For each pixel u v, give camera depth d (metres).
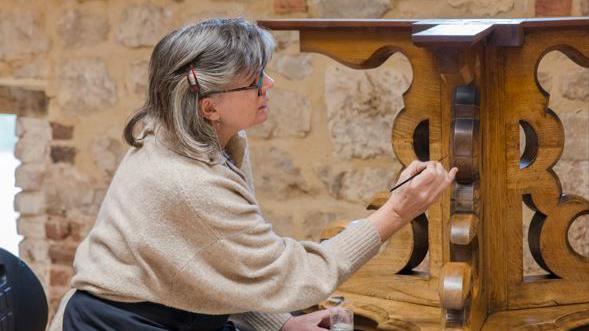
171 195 1.99
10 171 7.70
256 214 2.07
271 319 2.35
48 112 3.96
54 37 3.89
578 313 2.23
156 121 2.09
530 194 2.27
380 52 2.26
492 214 2.26
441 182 2.07
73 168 3.94
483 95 2.20
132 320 2.05
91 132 3.89
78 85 3.88
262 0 3.52
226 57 2.01
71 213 3.98
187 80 2.02
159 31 3.71
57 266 4.05
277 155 3.56
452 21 2.18
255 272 2.03
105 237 2.09
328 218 3.52
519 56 2.21
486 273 2.27
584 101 3.17
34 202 4.11
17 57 3.96
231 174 2.07
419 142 2.30
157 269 2.04
